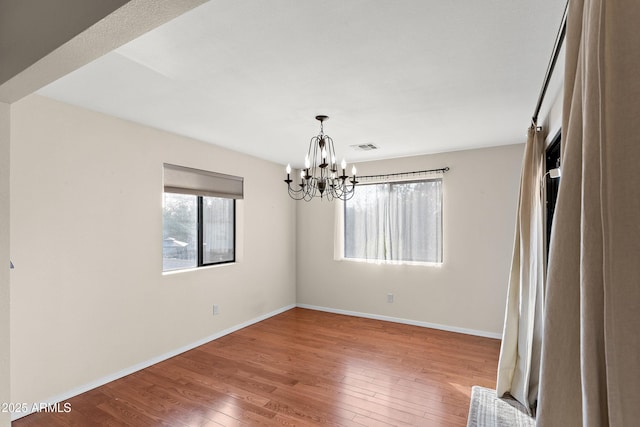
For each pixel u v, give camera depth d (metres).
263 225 4.78
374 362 3.26
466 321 4.14
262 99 2.50
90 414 2.36
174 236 3.73
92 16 1.03
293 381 2.87
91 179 2.76
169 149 3.43
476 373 3.02
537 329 2.40
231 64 1.95
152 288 3.25
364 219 4.87
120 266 2.97
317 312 5.13
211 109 2.72
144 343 3.16
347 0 1.39
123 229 3.00
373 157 4.61
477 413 2.38
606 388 0.51
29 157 2.39
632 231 0.48
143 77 2.13
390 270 4.64
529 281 2.52
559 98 1.99
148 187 3.21
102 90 2.34
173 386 2.78
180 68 2.00
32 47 1.26
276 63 1.94
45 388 2.45
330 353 3.50
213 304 3.94
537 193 2.46
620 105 0.50
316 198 5.30
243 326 4.37
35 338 2.41
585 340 0.53
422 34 1.65
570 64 0.71
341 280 5.05
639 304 0.47
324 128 3.26
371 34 1.65
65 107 2.59
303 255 5.43
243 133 3.44
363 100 2.51
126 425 2.23
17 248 2.33
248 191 4.51
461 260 4.18
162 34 1.63
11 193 2.30
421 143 3.85
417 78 2.14
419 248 4.45
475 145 3.96
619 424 0.47
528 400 2.42
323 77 2.12
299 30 1.61
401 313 4.56
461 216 4.19
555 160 2.49
